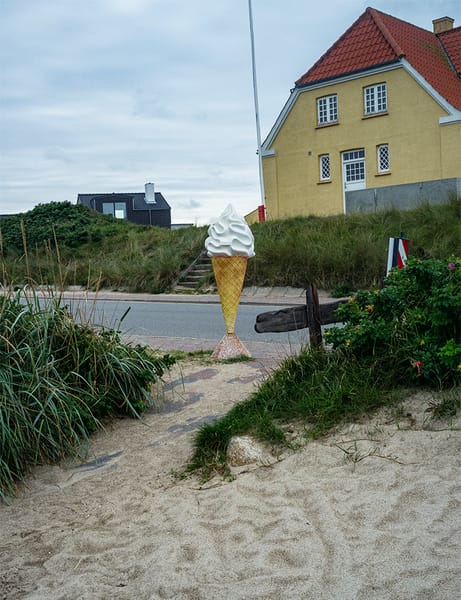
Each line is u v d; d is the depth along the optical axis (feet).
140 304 63.62
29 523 14.87
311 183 111.04
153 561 12.30
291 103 111.75
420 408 17.53
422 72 99.40
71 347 20.39
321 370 20.31
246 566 11.84
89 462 17.95
